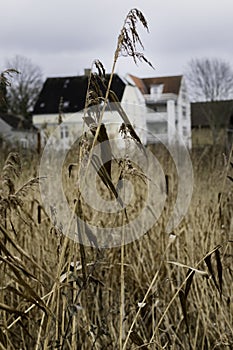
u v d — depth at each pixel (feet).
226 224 11.67
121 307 7.04
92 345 7.40
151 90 147.13
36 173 12.15
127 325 9.55
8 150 23.76
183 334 9.66
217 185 14.51
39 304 5.98
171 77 149.18
